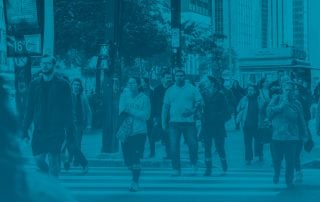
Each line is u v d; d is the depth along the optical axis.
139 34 33.12
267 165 15.26
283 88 11.27
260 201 10.20
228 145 20.80
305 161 15.73
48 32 16.52
